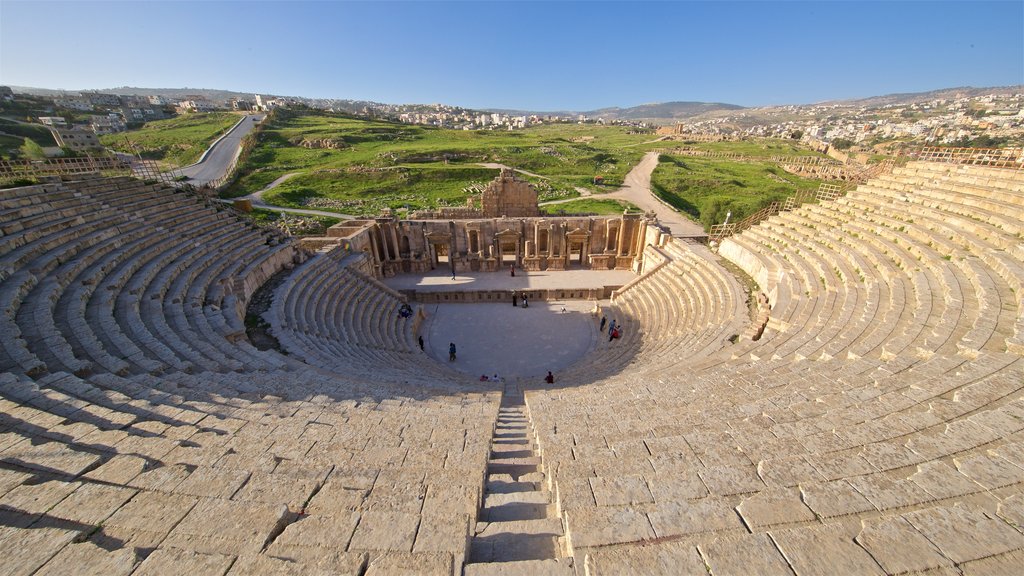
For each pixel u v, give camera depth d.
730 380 11.16
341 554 4.36
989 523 4.24
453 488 6.23
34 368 9.52
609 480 5.96
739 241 28.23
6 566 4.03
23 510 5.00
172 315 16.27
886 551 4.02
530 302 33.47
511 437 10.05
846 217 24.47
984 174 21.41
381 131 129.50
